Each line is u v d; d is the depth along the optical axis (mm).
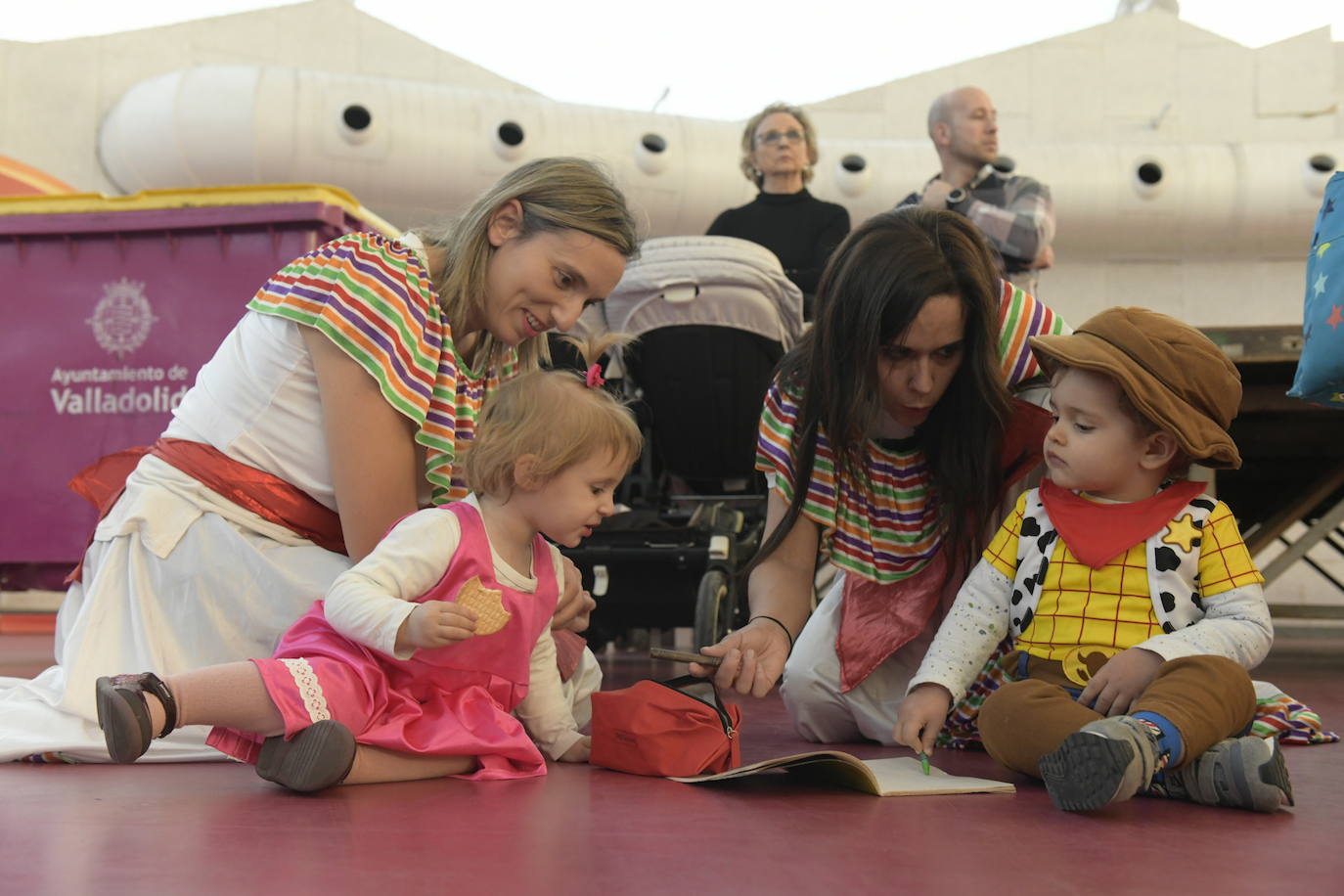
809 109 8539
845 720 1936
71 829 1111
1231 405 1594
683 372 3207
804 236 4242
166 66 7430
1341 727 2121
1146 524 1562
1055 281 8203
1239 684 1378
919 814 1240
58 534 3070
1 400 3082
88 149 7191
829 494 1894
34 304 3068
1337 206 1742
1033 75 8484
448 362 1677
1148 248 7977
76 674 1596
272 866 956
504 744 1477
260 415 1665
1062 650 1584
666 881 914
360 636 1412
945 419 1826
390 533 1515
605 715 1549
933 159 7648
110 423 3051
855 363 1723
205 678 1328
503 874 931
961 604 1666
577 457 1520
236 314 2982
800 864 986
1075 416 1595
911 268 1665
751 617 1847
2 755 1542
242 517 1661
